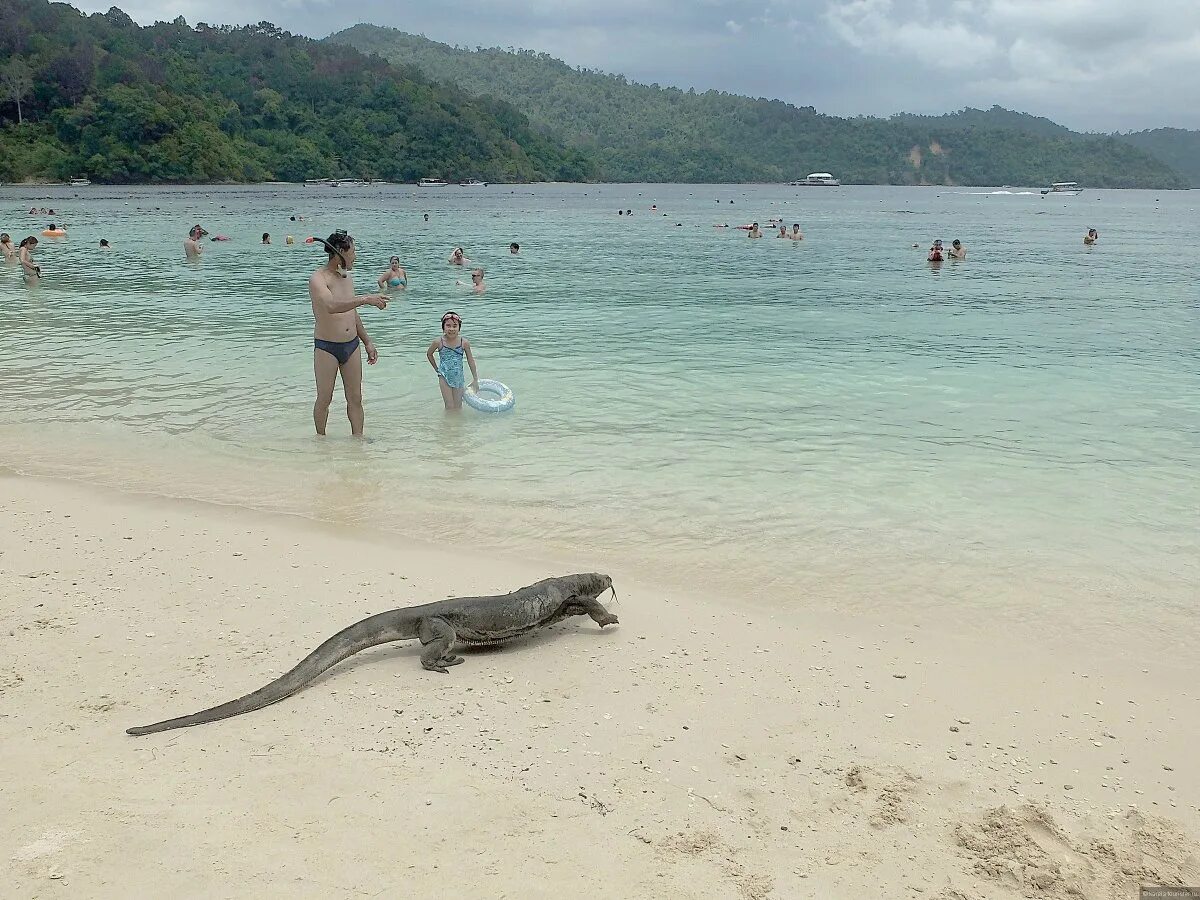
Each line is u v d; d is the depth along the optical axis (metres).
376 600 6.12
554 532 7.57
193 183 132.50
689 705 4.88
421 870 3.50
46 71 126.31
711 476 9.04
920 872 3.62
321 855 3.57
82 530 7.46
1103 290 26.09
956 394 12.76
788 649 5.59
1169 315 20.94
